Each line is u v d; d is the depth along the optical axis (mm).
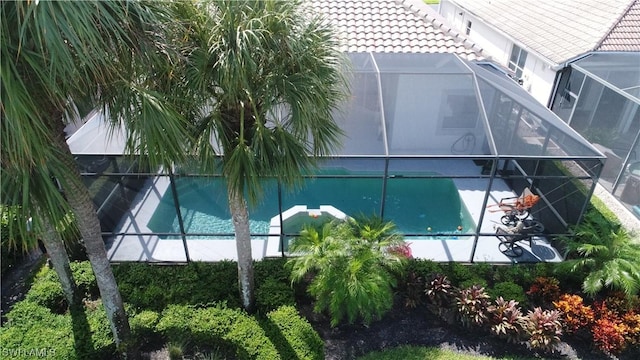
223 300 14281
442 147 19828
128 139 8695
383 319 14461
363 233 14164
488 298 14281
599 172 14727
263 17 9219
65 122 8961
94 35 7102
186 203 19922
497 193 20812
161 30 8344
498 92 18781
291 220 18031
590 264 15016
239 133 10562
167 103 8492
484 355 13258
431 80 18922
